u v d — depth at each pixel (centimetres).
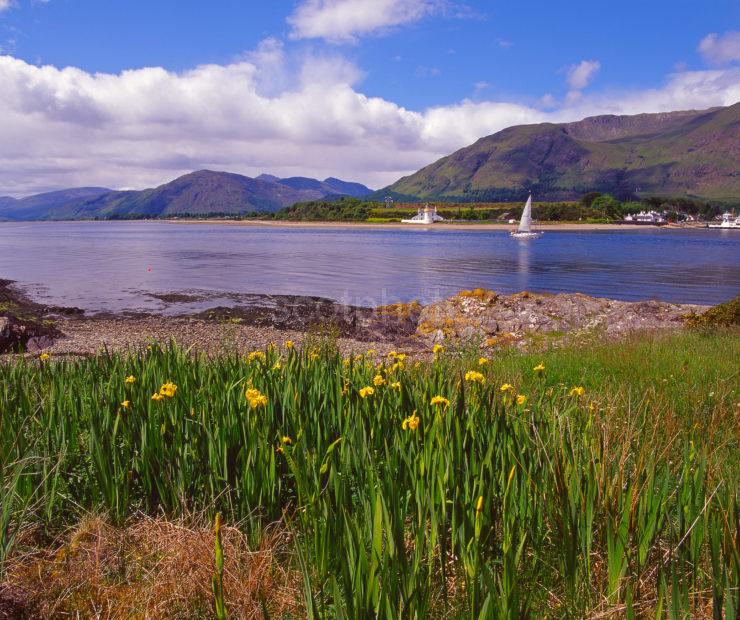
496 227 18212
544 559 352
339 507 323
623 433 485
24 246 9950
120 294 3788
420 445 420
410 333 2422
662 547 364
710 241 11206
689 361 1051
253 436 412
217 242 10881
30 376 637
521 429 442
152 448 430
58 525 416
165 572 347
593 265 5891
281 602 324
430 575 311
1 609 313
